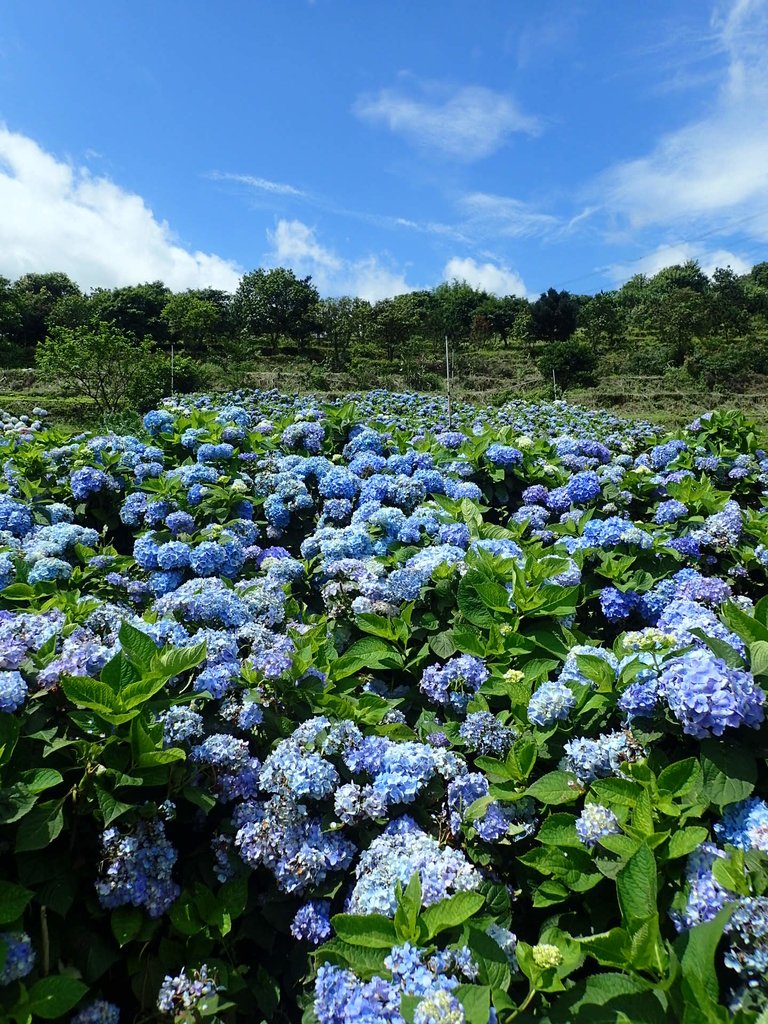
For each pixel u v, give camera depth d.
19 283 71.50
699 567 3.81
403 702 2.70
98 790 1.76
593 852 1.74
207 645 2.37
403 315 51.41
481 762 2.06
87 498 5.02
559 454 6.63
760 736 1.83
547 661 2.50
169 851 1.82
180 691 2.26
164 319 53.81
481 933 1.58
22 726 1.89
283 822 1.92
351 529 3.89
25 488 4.88
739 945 1.43
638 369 44.00
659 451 6.47
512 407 15.88
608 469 5.56
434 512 4.14
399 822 1.96
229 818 2.01
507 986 1.50
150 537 4.05
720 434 7.18
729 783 1.73
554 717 2.12
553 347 38.19
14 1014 1.43
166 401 10.70
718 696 1.74
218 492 4.80
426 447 6.49
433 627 2.97
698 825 1.74
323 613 3.60
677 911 1.54
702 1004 1.25
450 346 53.06
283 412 12.09
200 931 1.78
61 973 1.61
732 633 2.14
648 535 3.44
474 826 1.92
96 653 2.06
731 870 1.53
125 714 1.84
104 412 22.80
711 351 44.69
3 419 10.58
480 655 2.60
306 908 1.86
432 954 1.54
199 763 2.00
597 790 1.78
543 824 1.78
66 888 1.74
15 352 42.16
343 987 1.54
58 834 1.72
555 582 3.07
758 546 3.71
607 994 1.38
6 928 1.57
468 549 3.62
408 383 35.91
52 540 3.89
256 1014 1.82
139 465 5.37
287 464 5.43
